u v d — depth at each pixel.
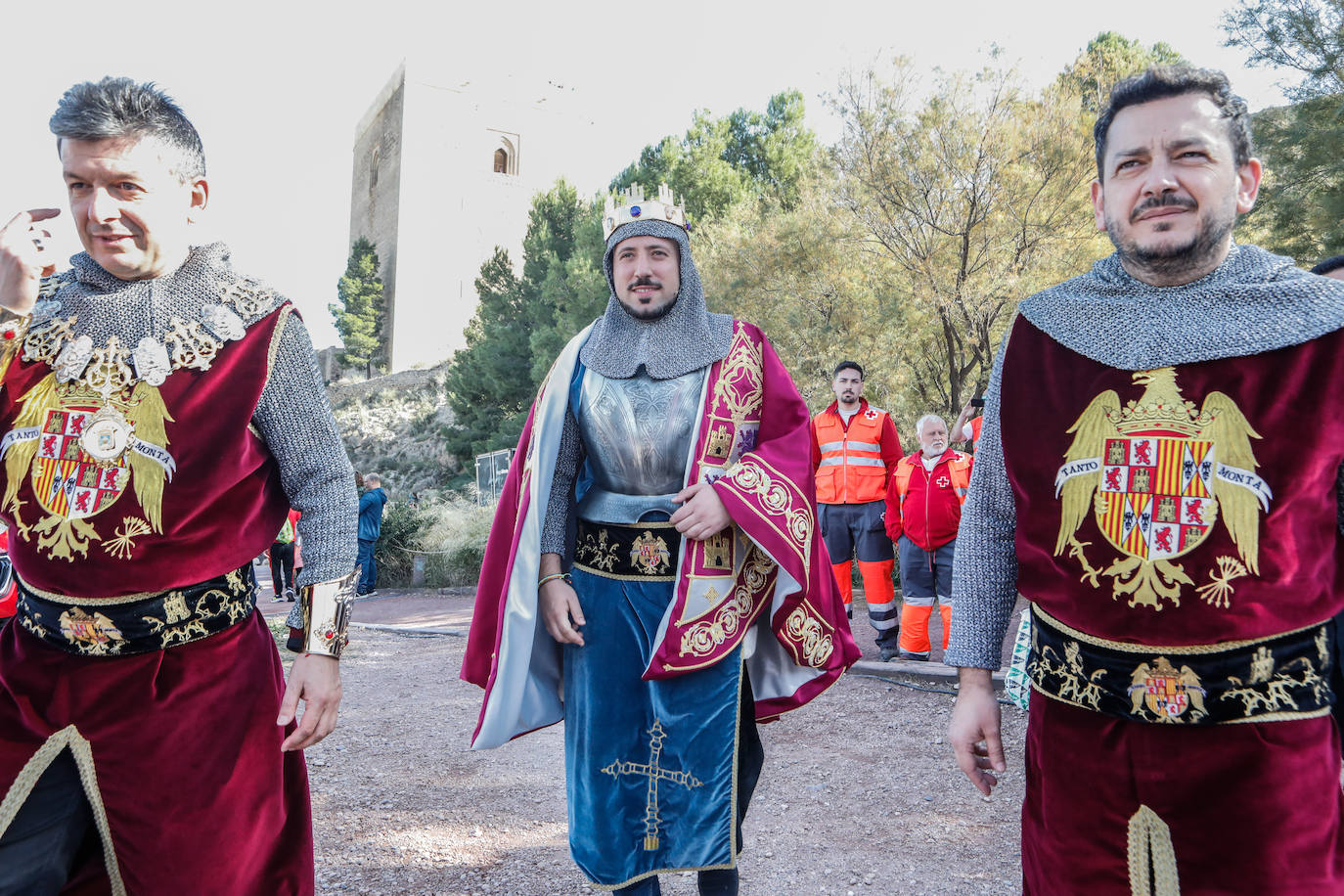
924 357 15.46
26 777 1.80
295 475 2.07
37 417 1.89
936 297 14.05
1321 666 1.51
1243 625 1.48
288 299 2.07
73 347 1.92
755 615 2.73
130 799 1.83
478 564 15.48
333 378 64.38
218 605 1.94
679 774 2.58
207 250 2.05
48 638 1.85
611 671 2.63
